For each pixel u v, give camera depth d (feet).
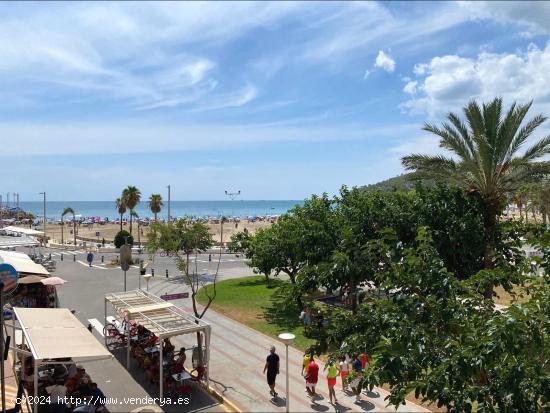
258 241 101.76
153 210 230.89
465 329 25.11
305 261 76.02
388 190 83.82
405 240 65.36
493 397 24.03
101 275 121.90
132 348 57.67
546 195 106.01
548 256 28.63
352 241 29.73
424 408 42.55
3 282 40.70
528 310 22.94
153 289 103.30
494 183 62.28
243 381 49.34
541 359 25.09
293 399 44.57
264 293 99.91
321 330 67.92
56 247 191.62
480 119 62.80
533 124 61.67
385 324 26.91
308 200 85.40
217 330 70.28
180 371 47.50
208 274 127.95
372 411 41.78
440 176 68.59
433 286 26.21
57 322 47.03
